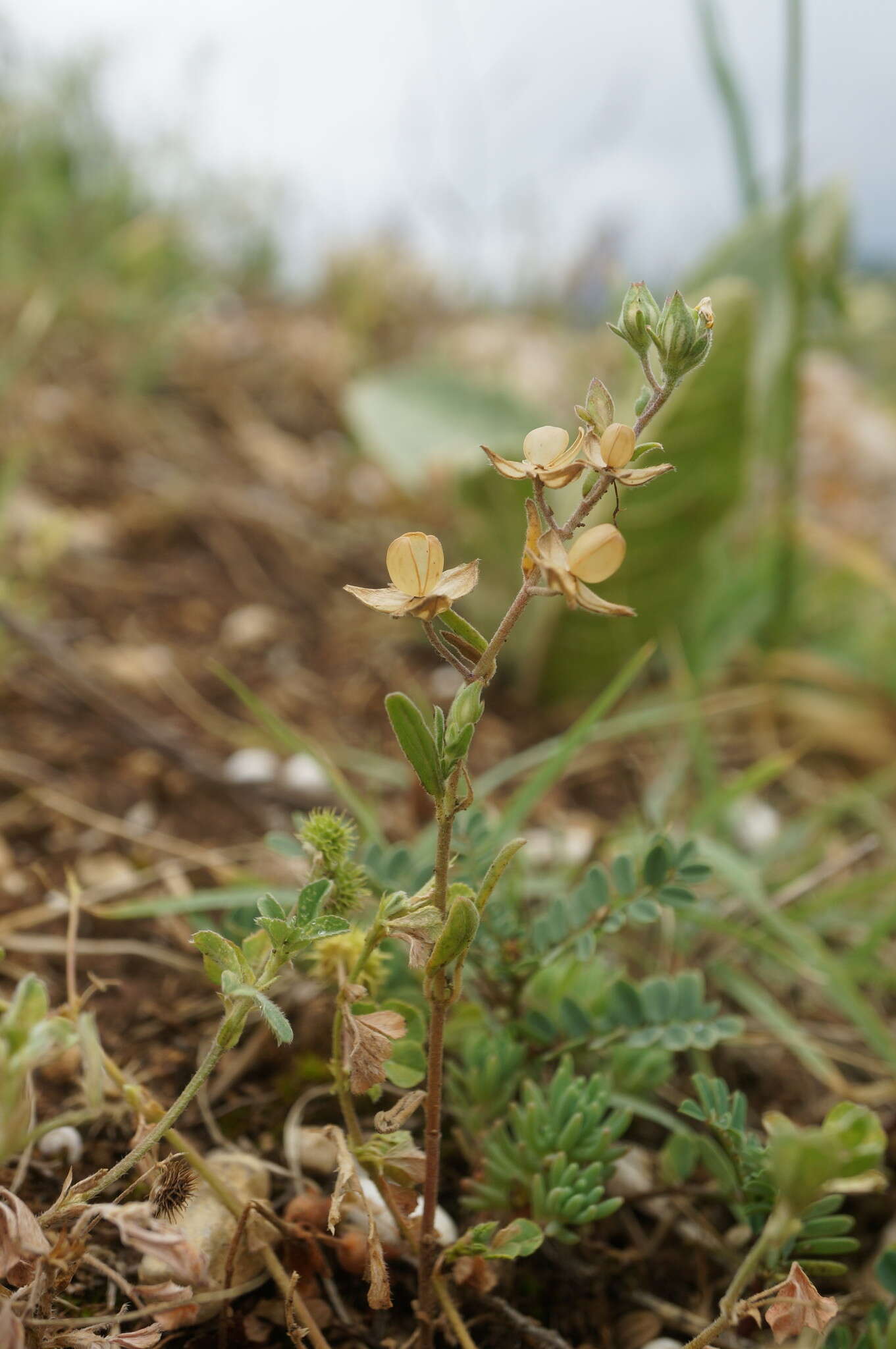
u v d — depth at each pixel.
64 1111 0.34
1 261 0.93
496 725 0.62
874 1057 0.40
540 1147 0.31
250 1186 0.32
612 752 0.60
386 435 0.72
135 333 0.96
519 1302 0.32
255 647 0.65
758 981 0.42
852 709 0.64
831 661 0.67
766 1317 0.28
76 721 0.54
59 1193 0.32
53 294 0.89
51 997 0.36
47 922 0.39
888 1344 0.29
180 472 0.82
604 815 0.54
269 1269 0.31
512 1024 0.33
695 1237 0.33
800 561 0.67
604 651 0.62
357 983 0.29
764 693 0.63
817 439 0.85
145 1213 0.27
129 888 0.42
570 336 1.08
